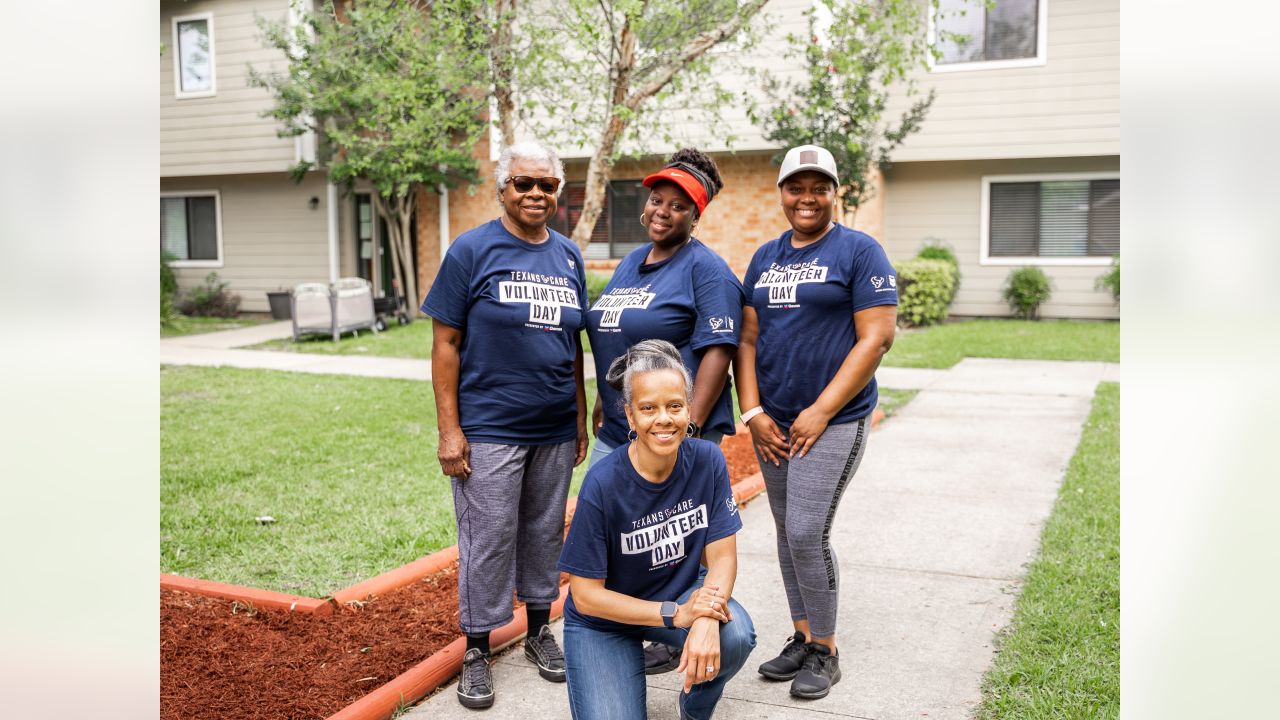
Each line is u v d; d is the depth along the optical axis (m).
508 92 7.78
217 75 17.59
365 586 4.26
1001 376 10.89
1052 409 8.90
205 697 3.23
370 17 8.09
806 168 3.22
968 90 15.72
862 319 3.21
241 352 13.25
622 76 7.54
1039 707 3.13
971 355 12.64
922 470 6.71
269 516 5.48
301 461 6.88
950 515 5.61
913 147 16.05
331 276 18.05
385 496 5.95
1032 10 15.31
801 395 3.36
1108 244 16.11
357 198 18.11
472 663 3.40
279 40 13.60
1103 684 3.26
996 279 16.70
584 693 2.71
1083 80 15.20
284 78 14.85
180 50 17.86
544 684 3.53
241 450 7.22
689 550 2.78
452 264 3.43
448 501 5.84
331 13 8.91
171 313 17.81
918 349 13.07
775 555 4.96
